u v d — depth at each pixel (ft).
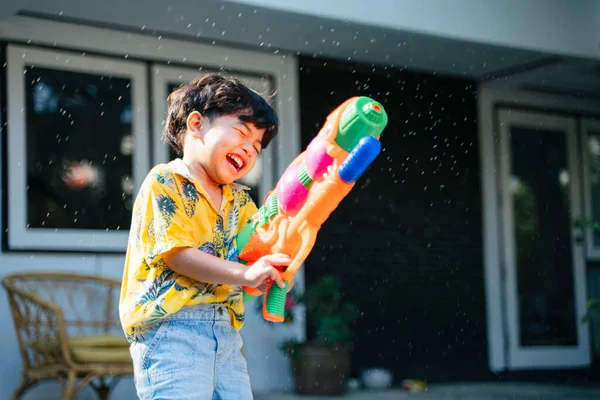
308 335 19.98
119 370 14.40
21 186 16.90
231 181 7.33
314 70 20.68
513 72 22.07
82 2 16.25
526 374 23.54
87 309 16.98
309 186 6.93
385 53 20.29
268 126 7.31
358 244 21.20
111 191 17.90
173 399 6.78
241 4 16.42
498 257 23.39
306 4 17.03
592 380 23.47
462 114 22.97
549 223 24.36
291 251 7.02
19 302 16.16
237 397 7.18
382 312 21.38
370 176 21.56
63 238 17.26
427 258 22.20
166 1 16.28
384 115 6.87
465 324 22.68
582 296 24.70
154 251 6.91
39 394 16.39
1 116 16.75
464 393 20.01
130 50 18.26
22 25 17.06
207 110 7.20
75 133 17.58
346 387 19.45
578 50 20.39
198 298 6.97
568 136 24.85
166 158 18.57
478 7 19.20
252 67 19.81
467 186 22.98
